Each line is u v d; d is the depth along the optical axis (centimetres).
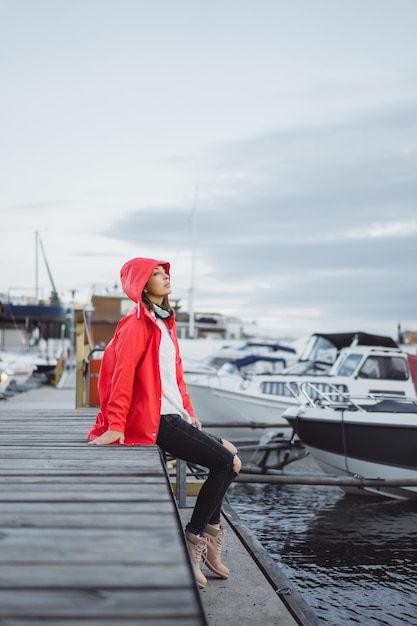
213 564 416
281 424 1396
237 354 2720
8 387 2352
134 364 362
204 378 1669
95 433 414
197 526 370
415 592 593
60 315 4034
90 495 287
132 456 368
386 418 983
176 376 384
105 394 400
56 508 266
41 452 387
